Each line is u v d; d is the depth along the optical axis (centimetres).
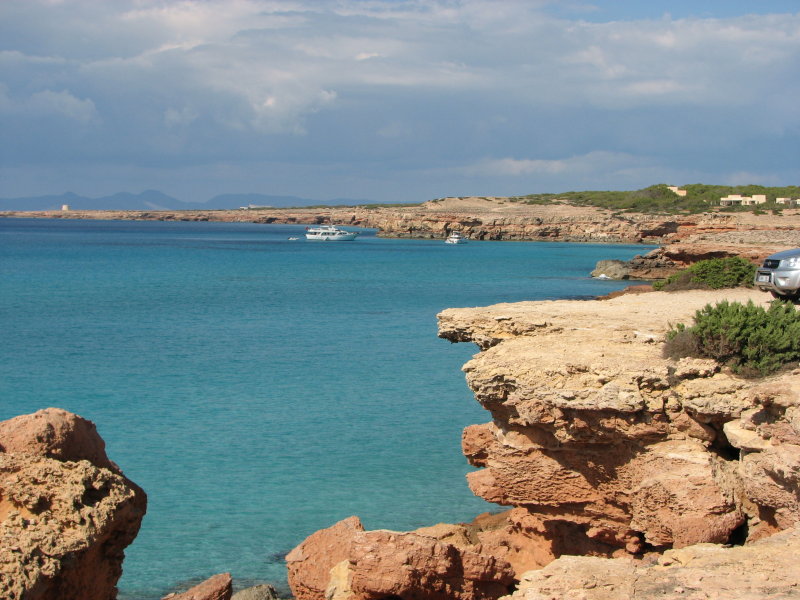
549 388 1569
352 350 4825
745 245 7450
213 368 4234
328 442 2881
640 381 1525
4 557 912
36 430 1050
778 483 1338
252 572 1939
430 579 1429
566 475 1631
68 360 4472
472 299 7688
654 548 1590
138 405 3397
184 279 10138
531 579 1119
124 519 1065
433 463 2662
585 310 2250
